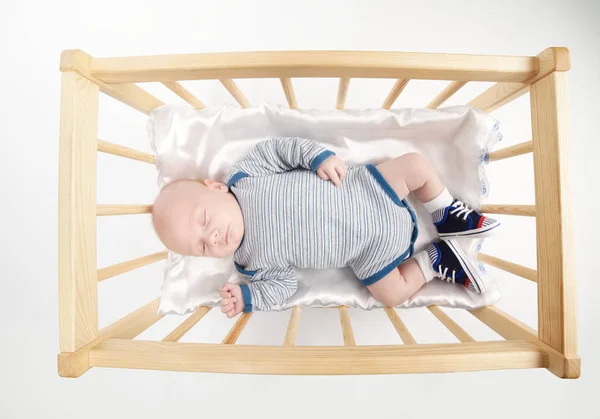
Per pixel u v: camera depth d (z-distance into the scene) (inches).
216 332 59.5
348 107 59.6
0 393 59.0
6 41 58.7
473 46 58.1
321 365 30.0
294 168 49.1
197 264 50.4
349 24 58.7
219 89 59.7
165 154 48.0
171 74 33.8
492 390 57.4
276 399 57.9
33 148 59.1
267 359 30.1
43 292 59.1
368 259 46.5
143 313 43.6
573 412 56.8
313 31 58.9
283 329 58.6
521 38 57.7
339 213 45.2
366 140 50.0
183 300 49.0
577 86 57.4
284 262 47.6
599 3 57.2
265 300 46.9
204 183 47.5
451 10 58.1
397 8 58.4
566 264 32.1
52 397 58.9
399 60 32.2
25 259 59.0
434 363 30.5
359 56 32.1
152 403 58.8
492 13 57.8
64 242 32.3
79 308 32.7
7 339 58.9
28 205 59.0
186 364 30.6
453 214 46.7
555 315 32.5
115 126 59.6
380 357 30.2
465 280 46.7
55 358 59.1
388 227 45.3
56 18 58.7
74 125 32.6
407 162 45.6
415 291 47.9
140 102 43.9
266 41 59.0
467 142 47.0
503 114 59.1
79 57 32.6
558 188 32.6
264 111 47.8
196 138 48.6
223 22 58.9
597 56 57.2
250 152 48.8
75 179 32.8
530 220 58.9
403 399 57.6
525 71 33.5
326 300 50.0
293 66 32.4
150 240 60.3
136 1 58.9
